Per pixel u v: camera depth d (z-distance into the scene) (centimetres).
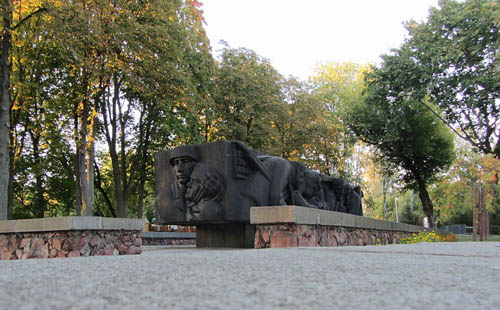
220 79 3216
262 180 1345
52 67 2417
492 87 2850
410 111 3650
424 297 210
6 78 1781
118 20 2116
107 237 1052
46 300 185
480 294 224
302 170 1559
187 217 1331
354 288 237
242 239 1367
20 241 1080
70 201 3050
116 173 2588
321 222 1080
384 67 3425
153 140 2866
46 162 2617
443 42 3061
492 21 2688
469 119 3288
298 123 3591
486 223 3372
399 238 1975
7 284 237
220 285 243
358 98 4212
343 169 4272
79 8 1797
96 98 2200
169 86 2275
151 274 294
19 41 2208
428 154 3900
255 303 187
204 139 2917
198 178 1300
